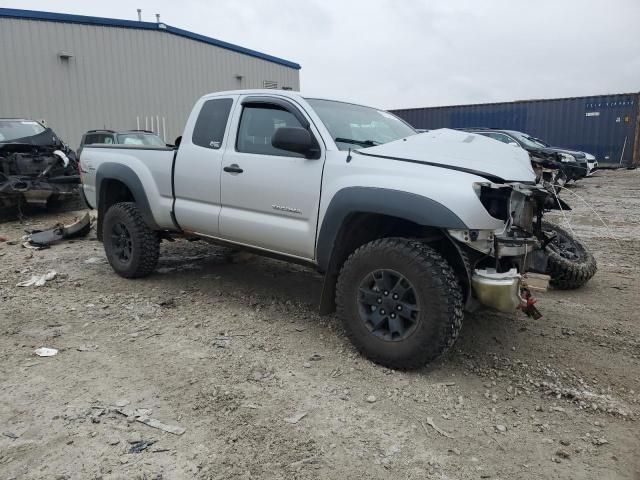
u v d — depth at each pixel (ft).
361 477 7.84
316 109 13.20
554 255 16.17
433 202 10.24
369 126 14.11
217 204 14.78
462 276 10.97
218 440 8.68
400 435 8.90
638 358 11.94
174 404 9.79
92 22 59.31
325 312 12.39
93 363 11.51
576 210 34.19
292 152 12.92
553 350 12.34
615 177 59.57
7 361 11.56
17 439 8.66
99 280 17.97
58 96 57.93
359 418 9.39
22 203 30.60
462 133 13.44
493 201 10.85
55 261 20.71
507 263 11.25
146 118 65.36
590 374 11.18
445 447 8.59
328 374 11.04
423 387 10.54
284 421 9.25
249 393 10.21
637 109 67.82
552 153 47.73
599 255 21.80
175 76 68.03
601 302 15.65
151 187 16.49
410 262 10.57
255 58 80.69
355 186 11.33
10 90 54.75
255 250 14.46
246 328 13.64
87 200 19.47
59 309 14.98
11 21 54.08
